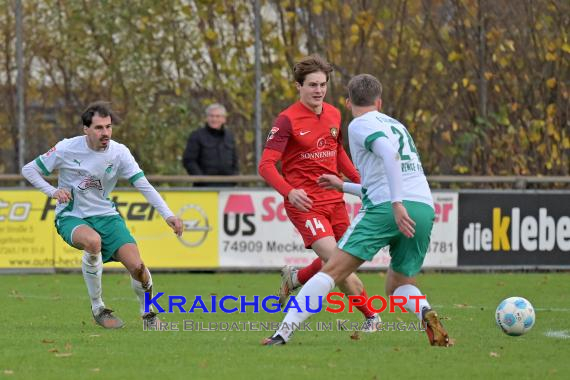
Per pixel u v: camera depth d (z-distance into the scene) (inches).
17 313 1045.2
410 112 1717.5
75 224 898.7
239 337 860.6
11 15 1706.4
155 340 834.8
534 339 852.6
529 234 1498.5
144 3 1712.6
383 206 744.3
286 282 944.3
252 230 1476.4
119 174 909.2
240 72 1701.5
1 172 1722.4
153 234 1460.4
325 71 892.0
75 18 1717.5
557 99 1708.9
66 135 1724.9
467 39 1702.8
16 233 1450.5
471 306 1119.6
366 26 1707.7
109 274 1477.6
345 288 895.7
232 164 1525.6
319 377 660.7
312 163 895.1
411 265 764.0
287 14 1696.6
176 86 1726.1
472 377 664.4
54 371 688.4
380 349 778.8
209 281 1379.2
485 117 1699.1
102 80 1731.1
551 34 1705.2
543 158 1712.6
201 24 1712.6
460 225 1486.2
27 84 1710.1
